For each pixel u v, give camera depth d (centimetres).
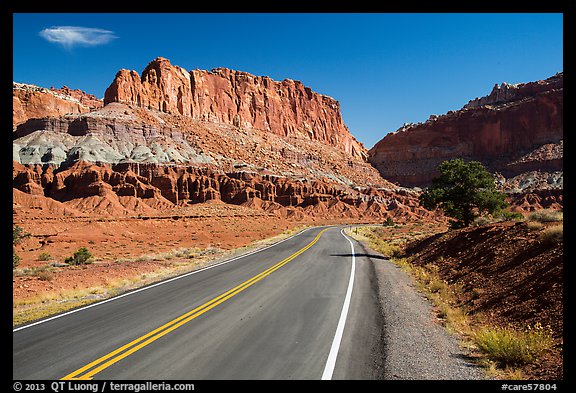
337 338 757
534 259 1106
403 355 679
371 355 672
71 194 9094
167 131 12938
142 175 10338
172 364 621
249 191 11725
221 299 1112
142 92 15125
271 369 602
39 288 1494
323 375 582
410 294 1241
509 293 1007
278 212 11244
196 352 675
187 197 10681
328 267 1812
